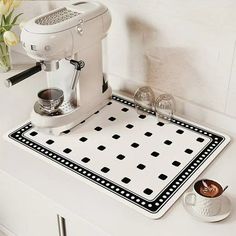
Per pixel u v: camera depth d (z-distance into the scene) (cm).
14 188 136
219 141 143
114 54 164
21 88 169
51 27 128
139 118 153
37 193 128
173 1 140
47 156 138
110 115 155
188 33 142
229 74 141
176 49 148
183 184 128
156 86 160
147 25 150
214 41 138
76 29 133
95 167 134
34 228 143
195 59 145
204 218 117
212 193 117
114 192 126
